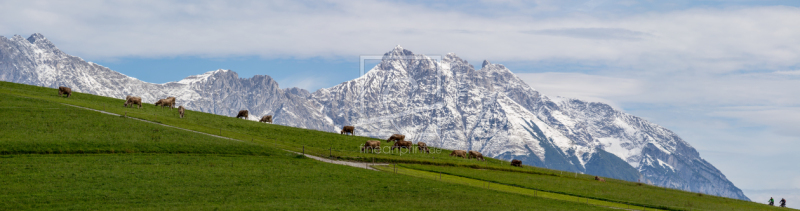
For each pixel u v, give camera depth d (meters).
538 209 59.47
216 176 64.88
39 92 114.75
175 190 57.81
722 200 84.06
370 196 60.78
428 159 92.69
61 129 78.69
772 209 81.19
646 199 75.38
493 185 76.25
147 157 70.94
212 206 52.44
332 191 61.94
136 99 111.88
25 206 48.91
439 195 63.19
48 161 64.19
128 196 54.38
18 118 82.38
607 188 83.25
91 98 117.00
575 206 64.38
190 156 74.12
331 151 90.19
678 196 82.31
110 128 82.56
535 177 88.81
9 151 66.25
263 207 53.12
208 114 117.56
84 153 70.06
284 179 66.19
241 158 75.94
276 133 105.06
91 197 52.97
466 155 108.81
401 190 64.56
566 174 102.25
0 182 55.25
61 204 50.19
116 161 67.50
